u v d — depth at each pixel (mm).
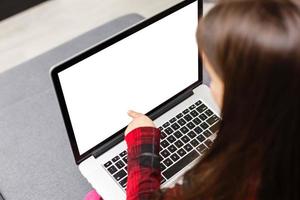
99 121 830
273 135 453
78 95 765
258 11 420
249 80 435
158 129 833
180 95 955
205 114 929
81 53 730
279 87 425
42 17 2279
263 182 489
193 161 861
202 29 458
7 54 2084
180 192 613
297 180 481
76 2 2361
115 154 859
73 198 842
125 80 825
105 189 814
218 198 539
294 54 406
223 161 504
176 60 889
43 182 866
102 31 1197
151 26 801
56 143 935
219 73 466
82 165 846
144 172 753
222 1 451
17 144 935
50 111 1001
